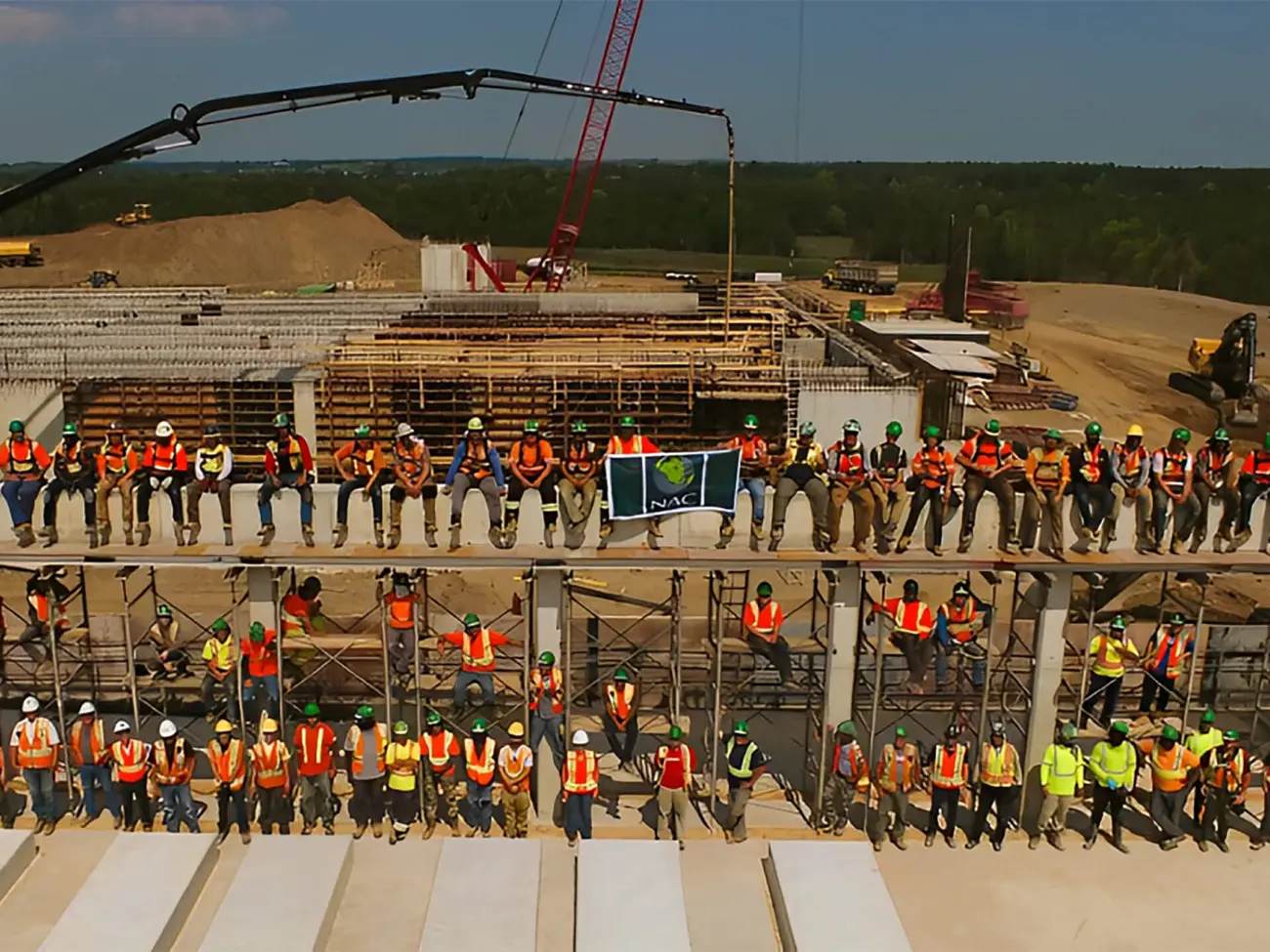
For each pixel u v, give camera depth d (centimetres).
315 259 10206
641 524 1631
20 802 1672
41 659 1811
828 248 15612
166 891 1377
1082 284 11531
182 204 15412
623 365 3122
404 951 1339
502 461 1638
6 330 3850
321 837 1485
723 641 1812
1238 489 1612
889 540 1608
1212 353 5125
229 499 1602
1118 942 1395
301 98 2211
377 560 1562
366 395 3014
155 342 3600
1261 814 1688
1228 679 1909
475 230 16150
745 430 1634
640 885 1382
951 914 1442
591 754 1526
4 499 1617
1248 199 13788
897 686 1909
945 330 5741
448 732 1582
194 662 2000
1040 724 1645
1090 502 1609
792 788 1753
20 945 1353
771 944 1378
